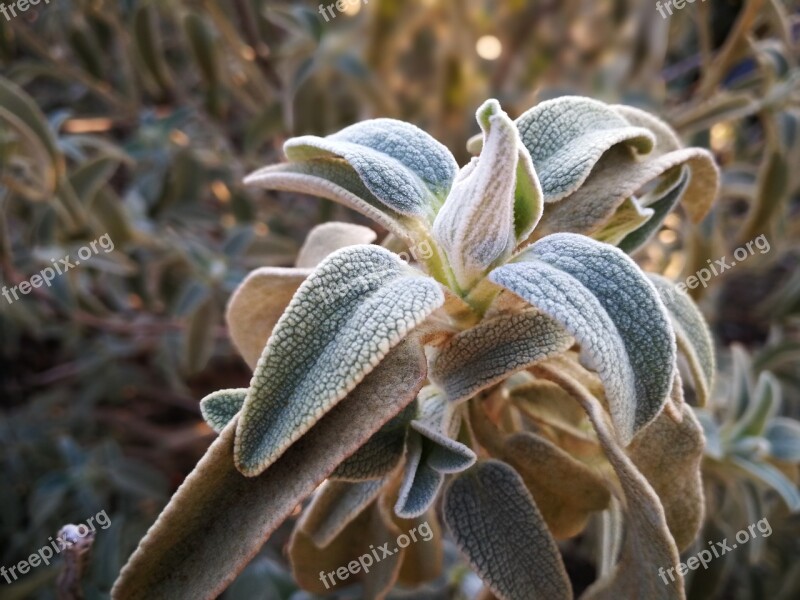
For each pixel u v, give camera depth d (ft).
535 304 0.43
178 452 1.67
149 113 1.47
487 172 0.45
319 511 0.59
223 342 1.61
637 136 0.54
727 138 1.58
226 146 1.52
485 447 0.57
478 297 0.52
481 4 1.22
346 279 0.45
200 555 0.46
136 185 1.46
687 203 0.67
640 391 0.44
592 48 1.24
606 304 0.45
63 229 1.26
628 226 0.58
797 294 1.40
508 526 0.52
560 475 0.56
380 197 0.51
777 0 1.09
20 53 1.72
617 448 0.48
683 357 0.58
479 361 0.50
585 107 0.56
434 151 0.55
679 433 0.55
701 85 1.31
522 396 0.58
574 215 0.55
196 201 1.50
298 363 0.43
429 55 1.25
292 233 1.60
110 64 1.66
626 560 0.54
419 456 0.50
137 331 1.51
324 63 1.22
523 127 0.54
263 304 0.63
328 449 0.45
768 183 1.11
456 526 0.53
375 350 0.42
